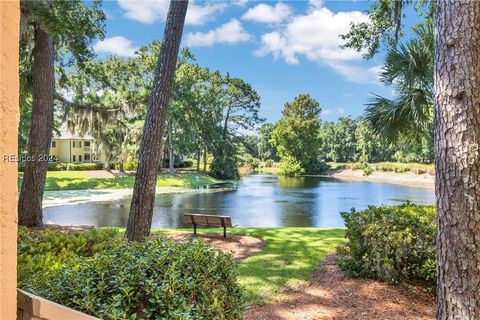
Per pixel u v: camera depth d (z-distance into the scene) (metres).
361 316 3.16
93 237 3.36
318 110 41.62
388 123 5.15
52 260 2.40
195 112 27.72
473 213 2.13
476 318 2.10
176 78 25.19
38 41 6.77
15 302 0.71
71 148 31.69
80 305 1.54
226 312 2.07
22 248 2.81
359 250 4.09
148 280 1.75
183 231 7.41
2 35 0.69
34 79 6.89
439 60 2.29
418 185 28.16
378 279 3.93
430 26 5.02
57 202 15.73
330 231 7.16
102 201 16.12
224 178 31.56
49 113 7.01
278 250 5.49
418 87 4.98
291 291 3.79
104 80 14.27
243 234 6.86
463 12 2.17
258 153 53.25
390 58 5.17
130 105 9.73
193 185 24.66
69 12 7.69
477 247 2.12
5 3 0.69
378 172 37.78
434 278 3.67
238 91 33.06
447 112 2.22
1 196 0.68
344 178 35.66
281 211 14.42
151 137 5.10
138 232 5.02
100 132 10.20
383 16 8.55
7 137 0.70
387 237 3.90
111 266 1.87
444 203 2.24
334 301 3.51
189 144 27.58
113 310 1.48
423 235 3.79
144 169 5.09
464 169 2.15
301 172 39.72
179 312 1.63
